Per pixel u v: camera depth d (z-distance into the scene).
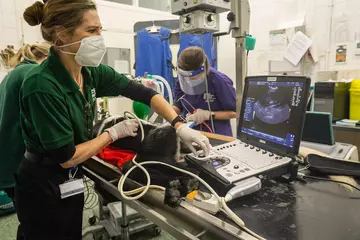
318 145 1.50
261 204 0.77
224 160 0.93
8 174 1.24
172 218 0.78
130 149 1.14
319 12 3.12
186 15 1.20
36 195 1.11
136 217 1.99
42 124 0.88
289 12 3.35
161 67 3.12
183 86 2.02
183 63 1.83
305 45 3.16
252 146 1.04
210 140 1.42
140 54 3.13
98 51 1.02
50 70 0.98
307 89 0.89
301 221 0.68
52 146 0.89
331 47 3.09
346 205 0.76
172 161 1.02
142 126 1.18
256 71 3.77
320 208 0.74
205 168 0.87
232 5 1.25
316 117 1.48
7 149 1.21
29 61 1.39
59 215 1.15
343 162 0.99
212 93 2.04
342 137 2.44
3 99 1.20
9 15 2.72
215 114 1.98
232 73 4.04
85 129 1.12
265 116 1.03
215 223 0.67
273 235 0.63
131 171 0.96
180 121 1.16
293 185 0.89
